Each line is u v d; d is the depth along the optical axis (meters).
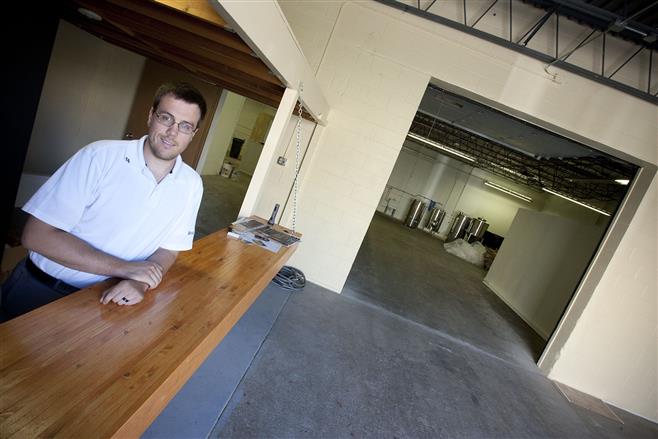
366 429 2.09
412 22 3.79
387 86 3.87
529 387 3.53
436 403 2.64
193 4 1.31
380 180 3.97
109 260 1.06
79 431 0.63
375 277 5.46
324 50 3.89
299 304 3.45
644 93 3.60
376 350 3.10
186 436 1.57
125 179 1.08
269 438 1.75
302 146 4.01
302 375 2.36
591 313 3.84
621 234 3.79
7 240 2.29
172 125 1.06
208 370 2.06
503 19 3.79
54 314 0.90
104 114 3.91
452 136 9.57
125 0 1.80
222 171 8.87
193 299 1.25
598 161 6.19
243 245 2.05
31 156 3.30
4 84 1.86
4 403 0.62
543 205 12.51
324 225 4.10
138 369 0.82
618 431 3.28
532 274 6.43
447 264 8.91
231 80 3.25
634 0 3.14
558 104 3.77
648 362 3.82
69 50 3.25
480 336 4.51
